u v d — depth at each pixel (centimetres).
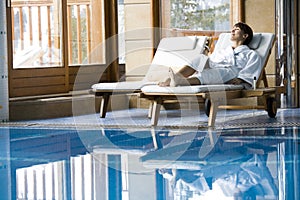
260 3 697
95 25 737
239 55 604
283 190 289
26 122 588
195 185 305
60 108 644
